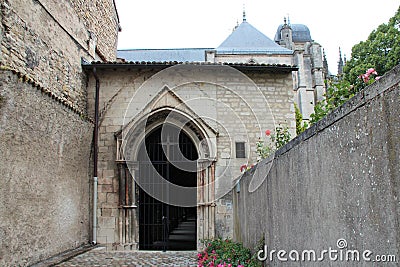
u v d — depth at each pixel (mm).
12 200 5980
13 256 5988
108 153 10453
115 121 10602
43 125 7160
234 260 5777
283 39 52281
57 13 9039
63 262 7520
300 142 3598
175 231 18266
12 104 5938
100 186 10297
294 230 3783
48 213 7410
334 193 2756
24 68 7398
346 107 2547
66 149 8430
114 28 14859
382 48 21359
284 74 11117
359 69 21234
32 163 6699
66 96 9422
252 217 6133
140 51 28797
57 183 7883
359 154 2357
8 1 6809
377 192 2131
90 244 9852
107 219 10156
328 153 2877
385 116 2051
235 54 28766
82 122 9492
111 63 10508
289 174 3984
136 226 10344
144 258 8602
